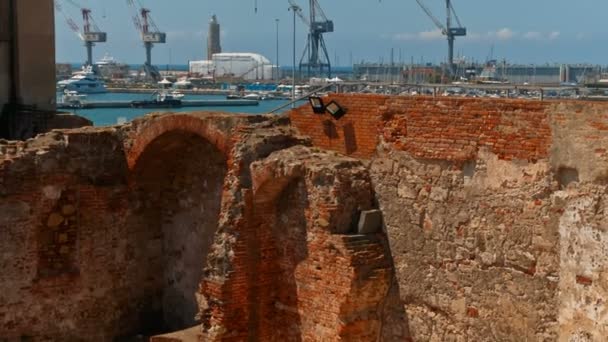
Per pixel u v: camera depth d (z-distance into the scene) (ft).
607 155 65.10
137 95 479.82
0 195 100.58
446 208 77.82
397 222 82.48
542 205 70.13
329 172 84.23
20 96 148.56
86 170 106.93
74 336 106.73
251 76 633.20
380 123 84.07
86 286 107.04
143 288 112.57
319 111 91.56
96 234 107.55
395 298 83.10
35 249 103.71
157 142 104.47
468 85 85.51
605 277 65.87
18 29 147.74
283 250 91.66
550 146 69.15
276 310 93.15
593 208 66.39
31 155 102.83
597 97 80.43
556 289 69.51
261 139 91.66
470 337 76.43
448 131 77.30
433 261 79.30
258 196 90.58
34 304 103.81
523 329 72.13
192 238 108.99
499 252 73.61
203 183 106.52
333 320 83.97
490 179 74.08
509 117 72.23
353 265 81.25
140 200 111.34
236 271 90.63
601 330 66.28
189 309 109.91
